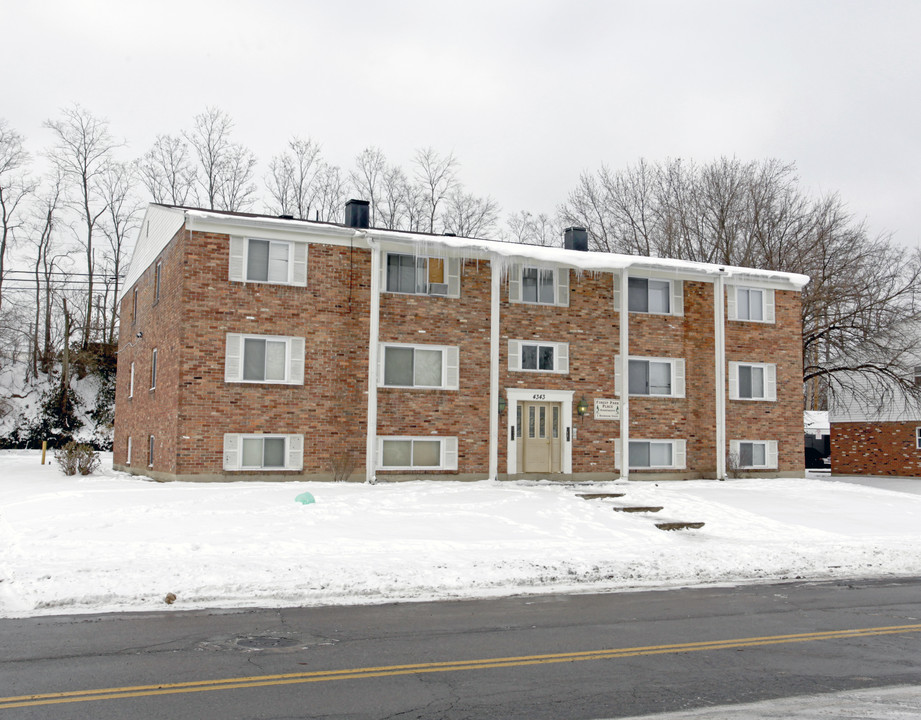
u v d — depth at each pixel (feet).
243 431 70.23
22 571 34.68
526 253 78.69
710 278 88.94
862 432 117.70
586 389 83.30
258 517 50.44
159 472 73.77
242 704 19.61
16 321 172.24
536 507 59.11
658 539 49.06
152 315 82.02
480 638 26.91
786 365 91.86
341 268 74.54
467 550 42.83
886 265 111.24
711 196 132.67
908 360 109.91
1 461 116.16
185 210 70.33
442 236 77.87
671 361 87.30
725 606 33.37
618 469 83.92
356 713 19.04
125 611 30.27
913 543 50.31
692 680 22.33
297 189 162.50
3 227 171.12
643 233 147.95
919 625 30.27
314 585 34.47
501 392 80.02
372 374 73.41
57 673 22.20
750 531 53.62
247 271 71.51
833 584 39.55
